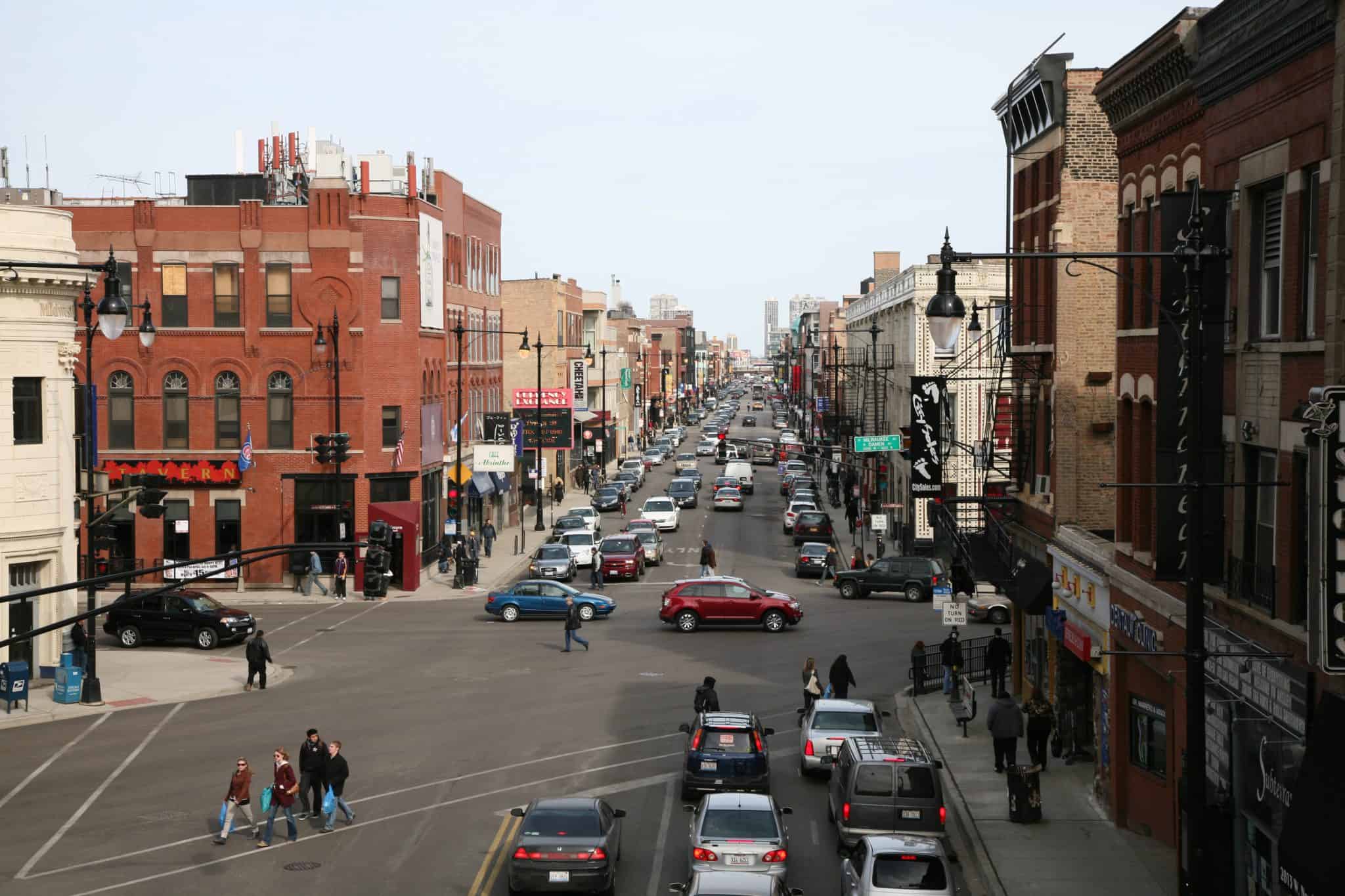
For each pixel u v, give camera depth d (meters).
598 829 20.48
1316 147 16.91
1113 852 23.08
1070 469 31.70
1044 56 33.28
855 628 47.72
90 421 41.91
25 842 23.55
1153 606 22.50
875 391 73.56
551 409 82.19
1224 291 19.22
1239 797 18.48
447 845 23.38
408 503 57.97
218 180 64.81
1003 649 36.06
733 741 26.02
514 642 44.97
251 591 57.41
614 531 76.94
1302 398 17.11
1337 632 14.17
